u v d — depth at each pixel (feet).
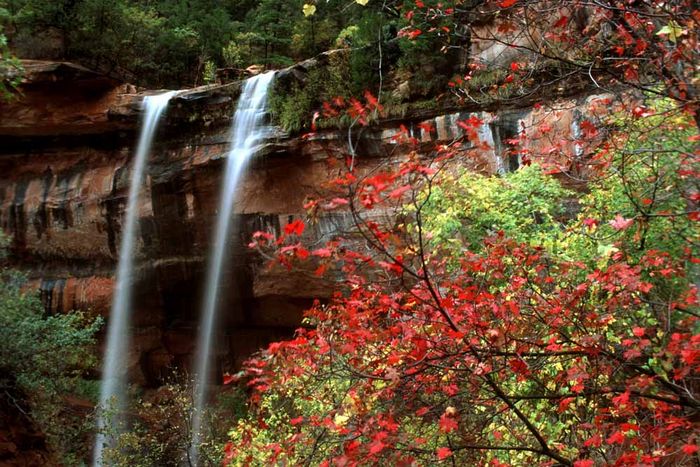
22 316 35.55
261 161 55.88
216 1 94.07
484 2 15.66
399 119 48.78
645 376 11.93
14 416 32.30
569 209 30.78
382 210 41.68
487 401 12.98
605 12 14.03
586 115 29.35
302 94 53.72
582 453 11.56
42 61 59.72
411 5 26.53
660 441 11.68
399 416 12.46
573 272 16.53
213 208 59.67
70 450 40.98
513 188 24.36
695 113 13.43
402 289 12.39
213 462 43.57
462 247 22.90
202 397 58.70
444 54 46.93
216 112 59.82
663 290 16.20
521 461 14.46
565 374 13.41
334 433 12.76
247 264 58.70
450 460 12.43
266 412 24.00
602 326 13.88
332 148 52.37
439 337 12.01
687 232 16.03
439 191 23.38
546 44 16.07
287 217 55.31
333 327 12.42
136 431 51.70
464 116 44.96
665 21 13.85
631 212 17.38
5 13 33.40
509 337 12.58
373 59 51.03
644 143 17.28
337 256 10.71
